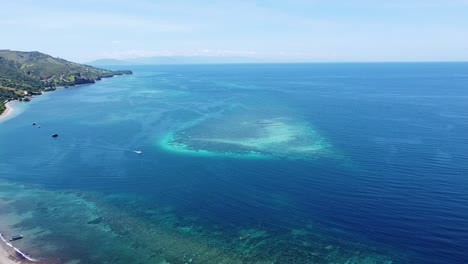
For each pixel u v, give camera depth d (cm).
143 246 4778
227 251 4612
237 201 5859
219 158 7894
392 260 4288
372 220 5100
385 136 9431
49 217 5606
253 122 11619
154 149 8781
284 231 4978
